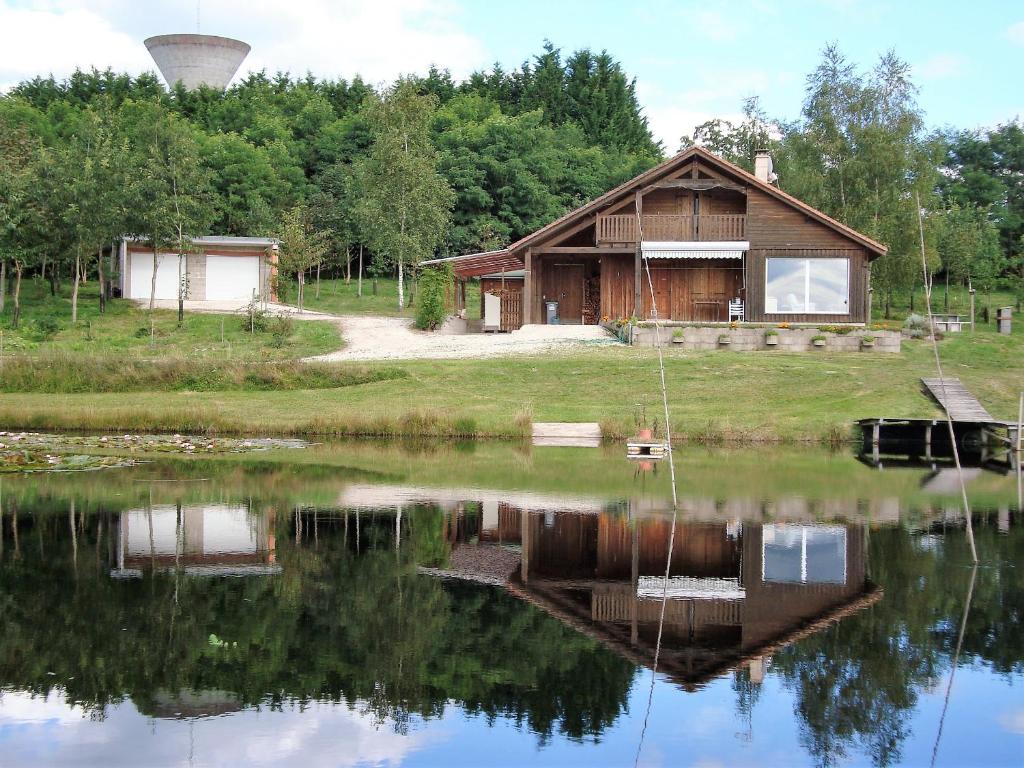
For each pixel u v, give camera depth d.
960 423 27.91
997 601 11.80
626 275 41.50
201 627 10.58
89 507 16.92
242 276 54.69
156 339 42.12
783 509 17.56
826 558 13.91
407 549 14.30
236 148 70.38
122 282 53.53
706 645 10.28
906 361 34.88
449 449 25.17
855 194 52.41
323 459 23.17
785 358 34.81
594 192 78.19
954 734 8.26
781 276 39.12
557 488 19.58
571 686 9.23
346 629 10.66
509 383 32.34
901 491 19.64
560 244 42.38
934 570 13.31
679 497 18.73
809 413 29.12
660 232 39.34
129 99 83.88
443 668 9.59
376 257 58.22
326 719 8.47
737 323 37.31
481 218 71.25
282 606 11.38
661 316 41.38
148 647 9.99
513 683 9.29
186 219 46.56
